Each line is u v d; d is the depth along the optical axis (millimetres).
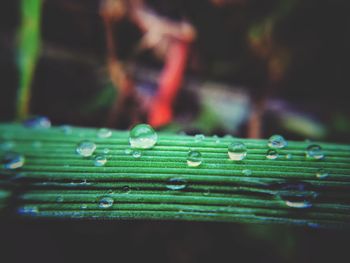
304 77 78
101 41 80
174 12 78
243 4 75
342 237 52
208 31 77
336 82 77
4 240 46
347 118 74
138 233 52
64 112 72
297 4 75
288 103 77
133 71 78
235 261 52
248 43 77
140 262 50
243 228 54
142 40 79
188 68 79
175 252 52
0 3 74
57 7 77
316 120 75
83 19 79
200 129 73
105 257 49
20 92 61
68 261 47
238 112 76
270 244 52
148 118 75
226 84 78
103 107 74
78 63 78
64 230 49
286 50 77
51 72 76
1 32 72
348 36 75
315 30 76
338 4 74
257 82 78
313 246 51
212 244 53
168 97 76
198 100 77
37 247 46
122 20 78
